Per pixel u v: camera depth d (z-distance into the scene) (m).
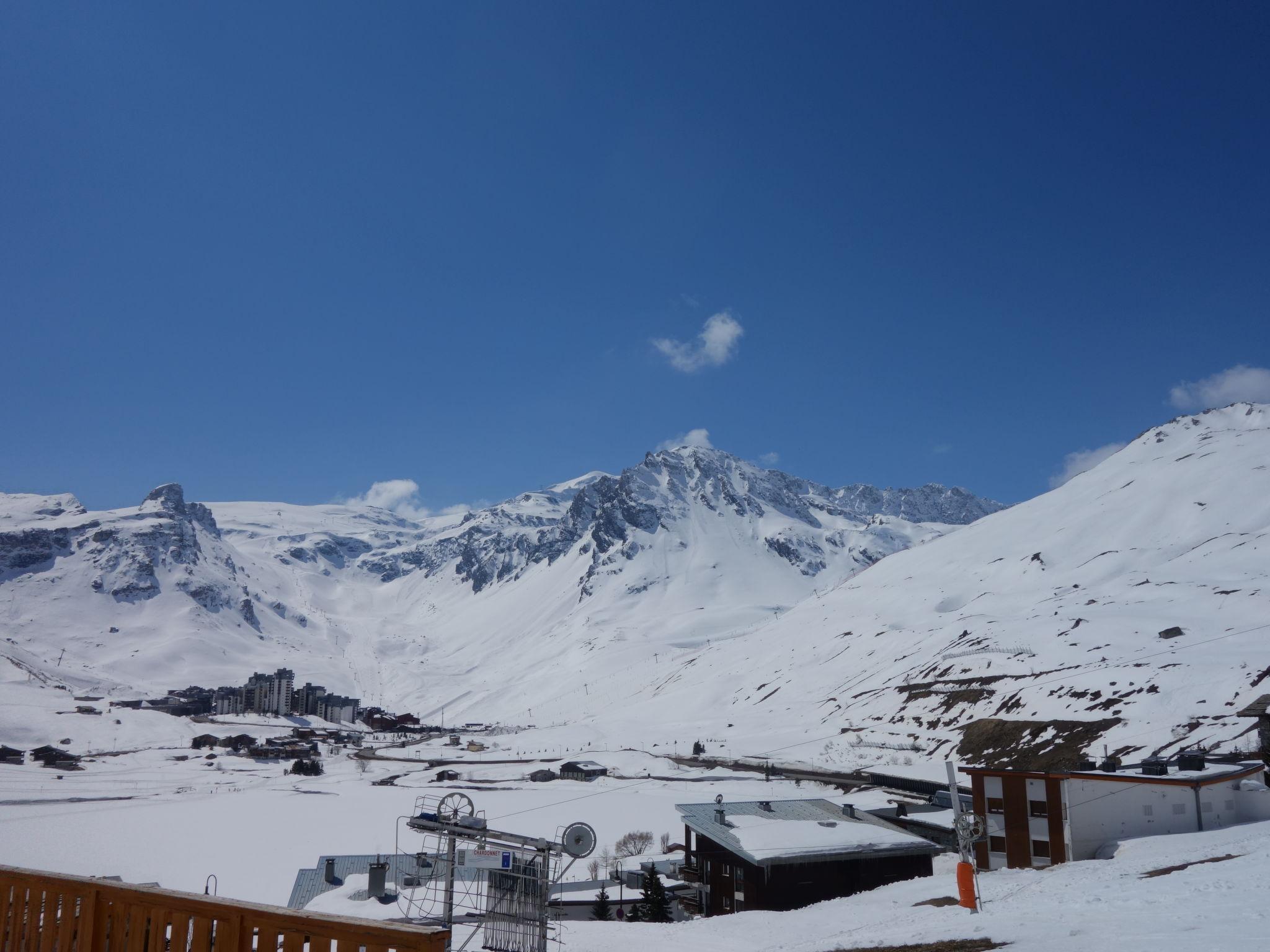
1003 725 154.75
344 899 39.50
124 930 8.54
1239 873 23.11
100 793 174.25
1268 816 55.31
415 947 6.89
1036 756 135.75
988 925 21.19
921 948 19.48
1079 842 55.06
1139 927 16.83
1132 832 55.28
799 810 63.34
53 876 9.15
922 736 172.62
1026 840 56.59
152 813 144.12
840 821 59.44
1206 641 163.50
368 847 109.94
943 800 87.25
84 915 8.78
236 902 7.91
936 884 46.16
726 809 62.78
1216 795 55.66
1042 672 177.38
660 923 40.31
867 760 162.62
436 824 22.47
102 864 100.25
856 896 46.78
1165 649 165.75
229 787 188.12
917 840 55.16
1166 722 128.62
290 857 103.62
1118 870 34.97
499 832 22.59
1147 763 60.59
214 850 109.19
